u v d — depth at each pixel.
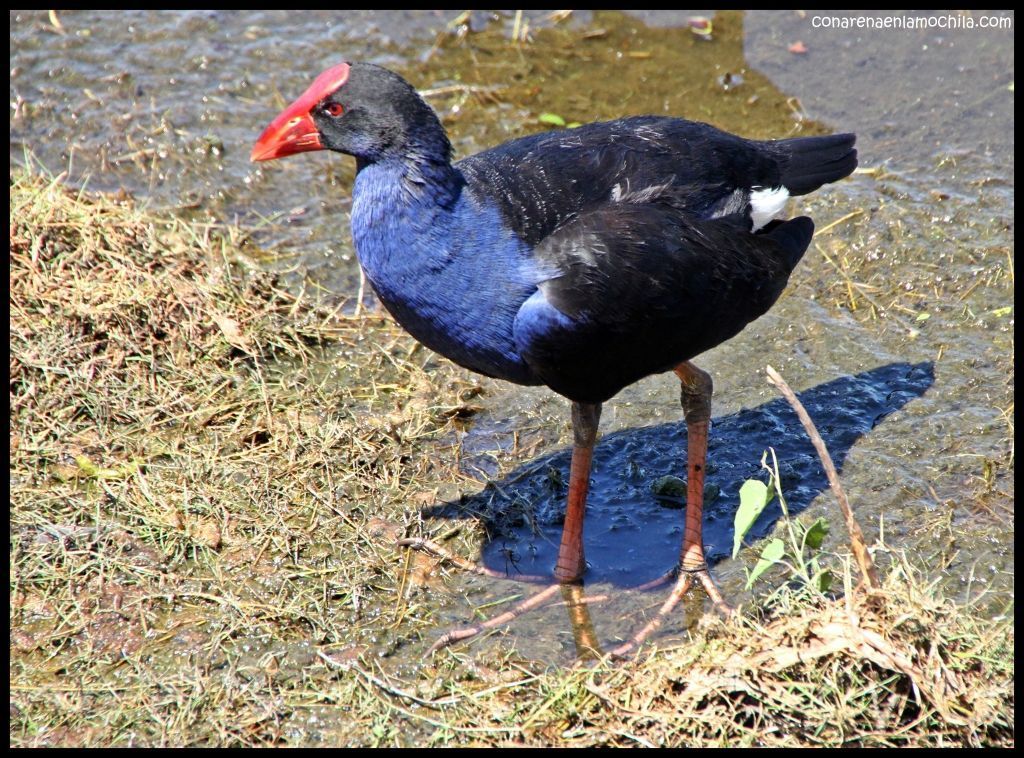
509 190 7.92
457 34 14.97
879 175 12.44
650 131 8.43
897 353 10.52
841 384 10.24
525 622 8.36
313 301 11.33
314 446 9.70
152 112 13.45
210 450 9.59
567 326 7.66
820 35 14.75
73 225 11.12
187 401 10.02
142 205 12.16
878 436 9.70
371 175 7.82
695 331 8.05
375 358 10.78
